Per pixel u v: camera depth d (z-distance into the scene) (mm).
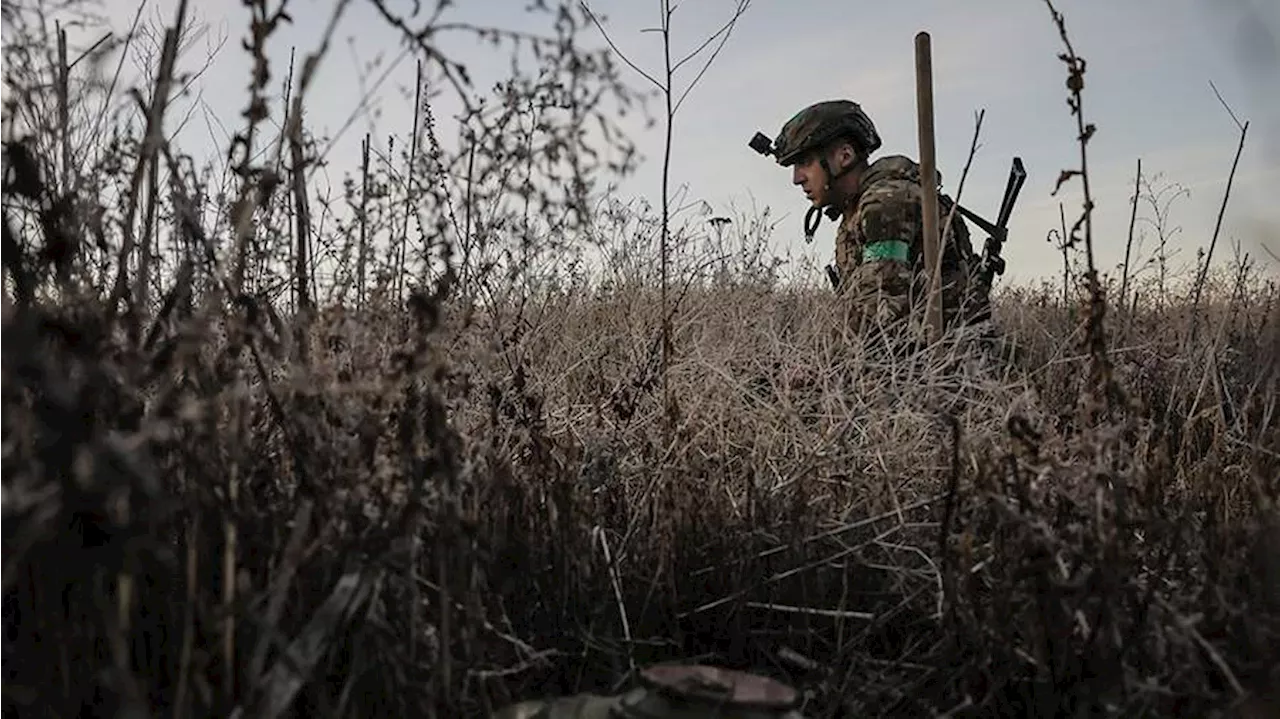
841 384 2875
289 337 1636
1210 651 1557
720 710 1473
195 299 1821
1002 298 4645
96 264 1801
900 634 2238
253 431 1854
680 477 2492
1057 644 1720
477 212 1974
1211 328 3562
